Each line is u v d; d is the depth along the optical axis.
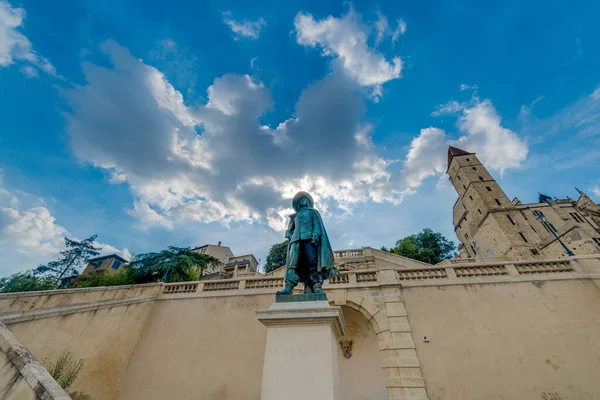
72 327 8.97
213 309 11.77
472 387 8.55
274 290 11.84
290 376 3.44
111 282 22.22
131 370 10.62
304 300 4.28
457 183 40.69
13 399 3.29
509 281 10.34
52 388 3.20
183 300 12.31
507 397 8.24
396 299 10.72
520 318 9.47
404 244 37.91
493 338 9.26
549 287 9.91
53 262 29.72
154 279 23.86
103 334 9.98
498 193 34.59
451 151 43.97
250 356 10.26
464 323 9.73
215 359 10.41
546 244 26.91
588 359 8.37
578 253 23.81
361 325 13.27
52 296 8.58
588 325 8.91
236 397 9.49
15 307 7.57
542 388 8.20
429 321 10.02
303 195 5.88
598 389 7.89
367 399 11.96
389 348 9.69
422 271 11.52
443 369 8.98
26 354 3.65
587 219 34.16
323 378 3.35
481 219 33.78
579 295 9.54
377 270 11.88
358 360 12.88
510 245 28.48
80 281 23.17
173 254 24.88
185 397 9.81
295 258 4.93
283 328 3.89
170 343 11.09
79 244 31.95
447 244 39.94
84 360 9.16
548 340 8.90
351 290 11.44
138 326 11.48
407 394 8.64
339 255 22.42
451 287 10.66
